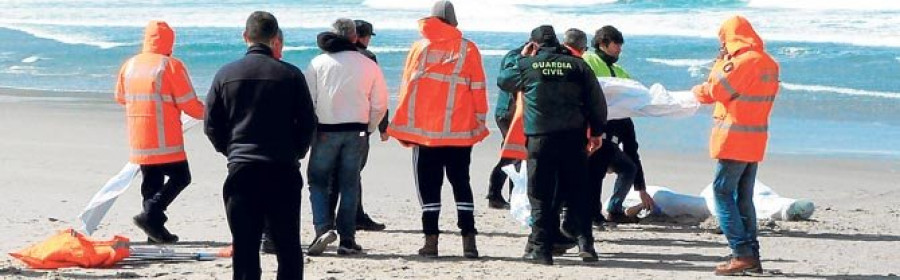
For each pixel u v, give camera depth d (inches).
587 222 994.7
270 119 751.7
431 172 1008.9
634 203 1222.3
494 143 1791.3
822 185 1489.9
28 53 3508.9
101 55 3422.7
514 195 1166.3
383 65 3061.0
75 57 3385.8
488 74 2844.5
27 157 1646.2
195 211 1255.5
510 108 1086.4
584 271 957.2
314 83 988.6
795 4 4101.9
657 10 4266.7
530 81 956.0
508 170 1179.3
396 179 1497.3
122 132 1907.0
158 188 1075.9
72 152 1697.8
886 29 3577.8
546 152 960.3
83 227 1084.5
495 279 916.6
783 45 3299.7
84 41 3870.6
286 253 768.3
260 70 755.4
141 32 4175.7
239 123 754.2
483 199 1364.4
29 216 1219.9
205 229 1152.8
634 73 2881.4
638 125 1963.6
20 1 5393.7
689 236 1138.7
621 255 1037.2
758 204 1234.6
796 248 1082.1
